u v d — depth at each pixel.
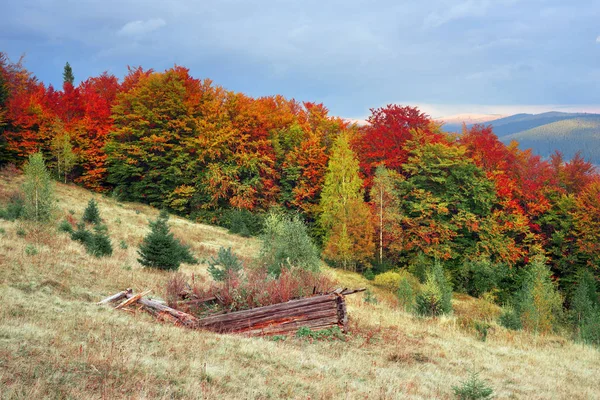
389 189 42.62
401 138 50.94
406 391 9.09
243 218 45.62
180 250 23.52
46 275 14.17
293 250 20.42
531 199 48.53
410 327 16.30
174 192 48.88
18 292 11.53
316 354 10.98
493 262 44.06
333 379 9.02
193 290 14.05
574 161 53.59
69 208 35.16
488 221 44.91
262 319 12.68
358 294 24.89
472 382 9.30
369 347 12.80
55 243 20.05
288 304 12.93
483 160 51.69
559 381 11.96
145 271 19.50
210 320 12.39
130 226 34.81
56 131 46.50
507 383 11.28
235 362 8.97
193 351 9.14
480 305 28.91
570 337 23.12
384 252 43.03
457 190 46.03
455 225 44.44
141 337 9.55
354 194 42.97
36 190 25.22
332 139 53.81
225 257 18.34
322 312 13.22
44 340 8.07
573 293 40.00
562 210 46.56
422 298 20.39
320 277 15.95
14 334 8.09
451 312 20.80
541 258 29.22
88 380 6.66
